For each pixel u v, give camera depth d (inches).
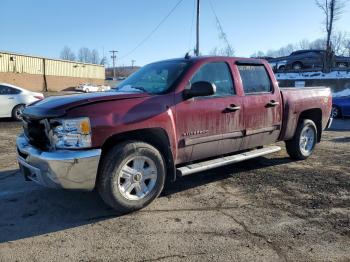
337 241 155.4
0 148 333.7
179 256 143.0
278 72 1109.7
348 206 194.1
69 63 2123.5
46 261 139.6
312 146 293.4
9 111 543.5
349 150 333.1
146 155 182.5
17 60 1780.3
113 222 173.3
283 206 193.3
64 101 175.2
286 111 255.8
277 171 257.4
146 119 179.6
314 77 1002.7
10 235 160.6
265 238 157.6
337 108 646.5
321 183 231.6
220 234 161.2
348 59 1149.7
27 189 217.3
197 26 937.5
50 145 171.2
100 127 167.3
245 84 230.2
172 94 193.2
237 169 261.3
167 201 199.0
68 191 212.5
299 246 150.9
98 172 173.0
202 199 202.5
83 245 151.9
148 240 155.8
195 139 202.4
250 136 232.7
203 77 208.7
